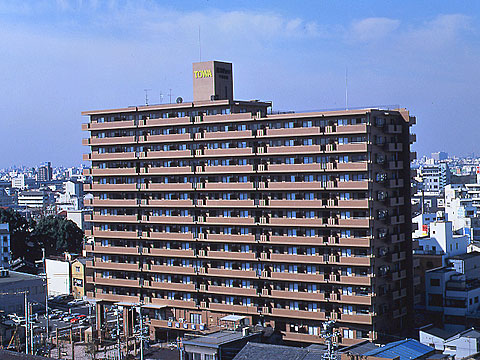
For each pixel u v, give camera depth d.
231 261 160.75
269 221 154.50
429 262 176.25
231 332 141.75
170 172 167.88
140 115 174.12
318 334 149.12
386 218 149.62
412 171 161.62
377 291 145.88
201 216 163.75
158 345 164.38
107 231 178.50
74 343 167.12
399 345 121.69
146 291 174.00
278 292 152.88
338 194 149.00
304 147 150.12
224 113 162.50
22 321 183.25
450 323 164.50
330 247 148.75
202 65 172.62
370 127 146.12
